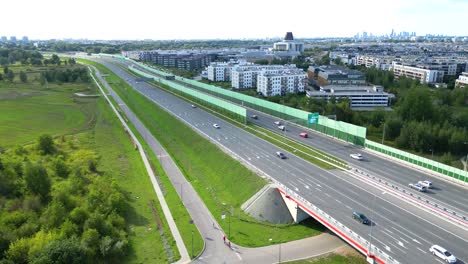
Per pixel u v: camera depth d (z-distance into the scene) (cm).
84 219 8975
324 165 12131
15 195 10212
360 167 11788
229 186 11781
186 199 11119
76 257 7419
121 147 16562
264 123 18575
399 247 7288
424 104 17725
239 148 14400
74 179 11400
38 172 10381
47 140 14462
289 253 8156
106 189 10731
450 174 10688
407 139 15750
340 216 8600
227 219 9769
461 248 7231
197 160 14575
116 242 8394
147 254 8312
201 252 8281
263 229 9231
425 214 8644
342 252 8088
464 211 8712
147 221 9825
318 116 15050
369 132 17812
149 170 13688
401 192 9838
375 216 8581
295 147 14225
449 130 15425
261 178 11175
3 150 14575
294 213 9506
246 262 7869
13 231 8338
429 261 6825
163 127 19875
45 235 8100
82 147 15812
